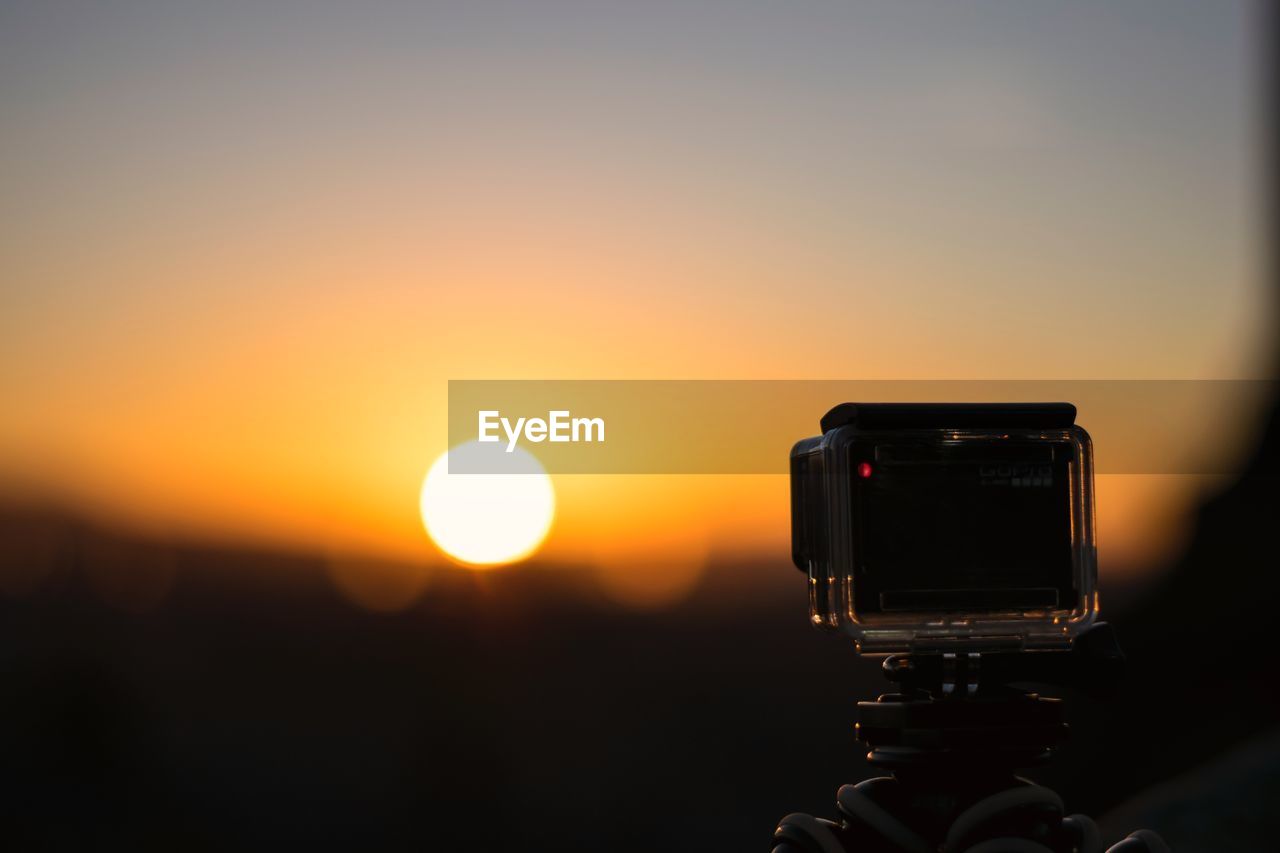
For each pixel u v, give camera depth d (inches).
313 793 1195.3
